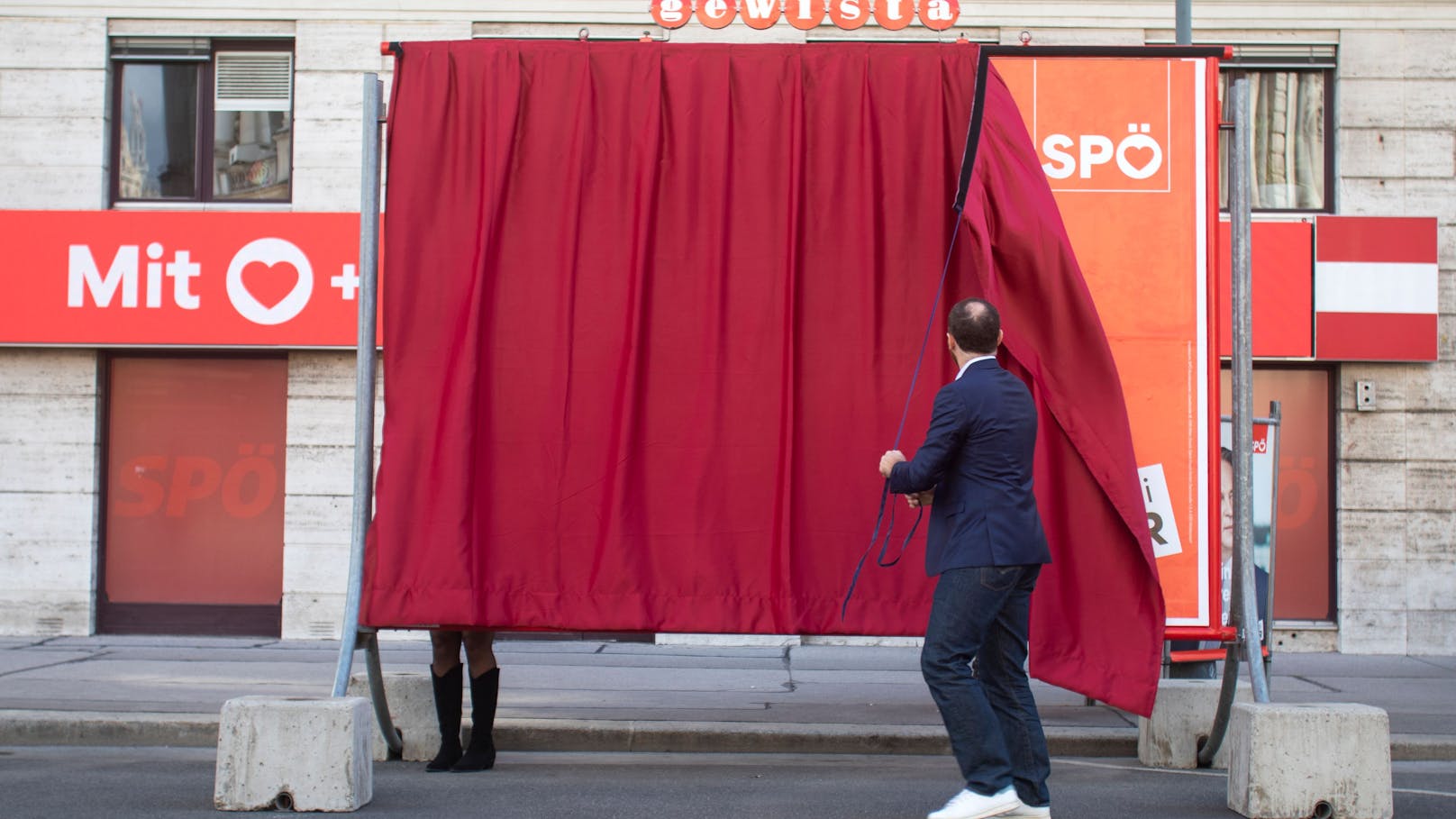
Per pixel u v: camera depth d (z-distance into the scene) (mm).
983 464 5168
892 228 6406
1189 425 6363
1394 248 11906
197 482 12414
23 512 12164
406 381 6301
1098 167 6445
